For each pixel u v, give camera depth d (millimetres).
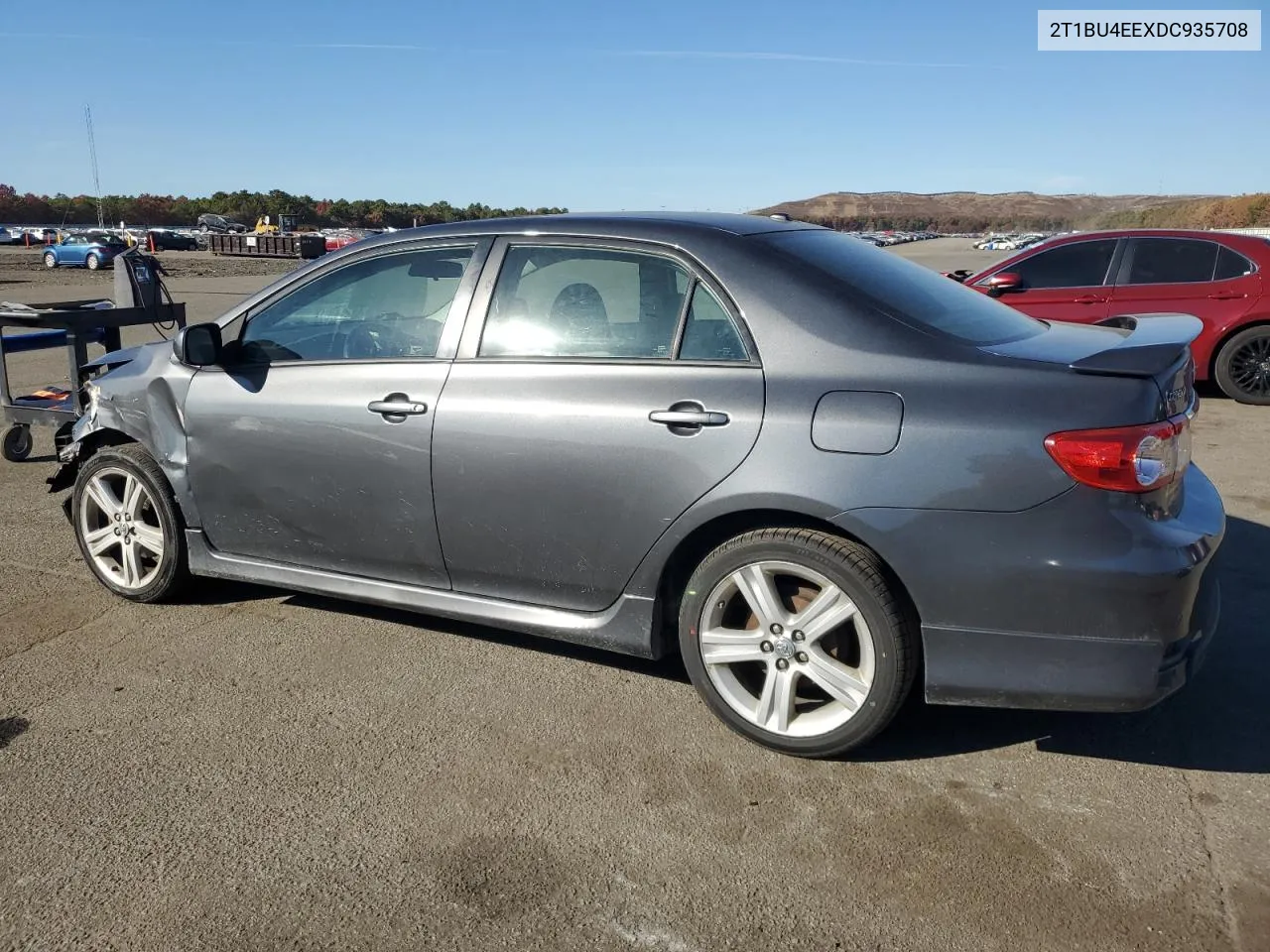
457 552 3652
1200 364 8977
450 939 2410
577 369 3381
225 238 53656
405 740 3332
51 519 5871
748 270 3225
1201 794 2957
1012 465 2797
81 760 3225
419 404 3609
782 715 3166
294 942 2404
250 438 3990
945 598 2889
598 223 3543
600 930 2432
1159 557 2748
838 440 2957
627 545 3305
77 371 6852
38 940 2418
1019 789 2998
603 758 3211
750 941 2387
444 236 3787
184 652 4027
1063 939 2365
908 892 2545
